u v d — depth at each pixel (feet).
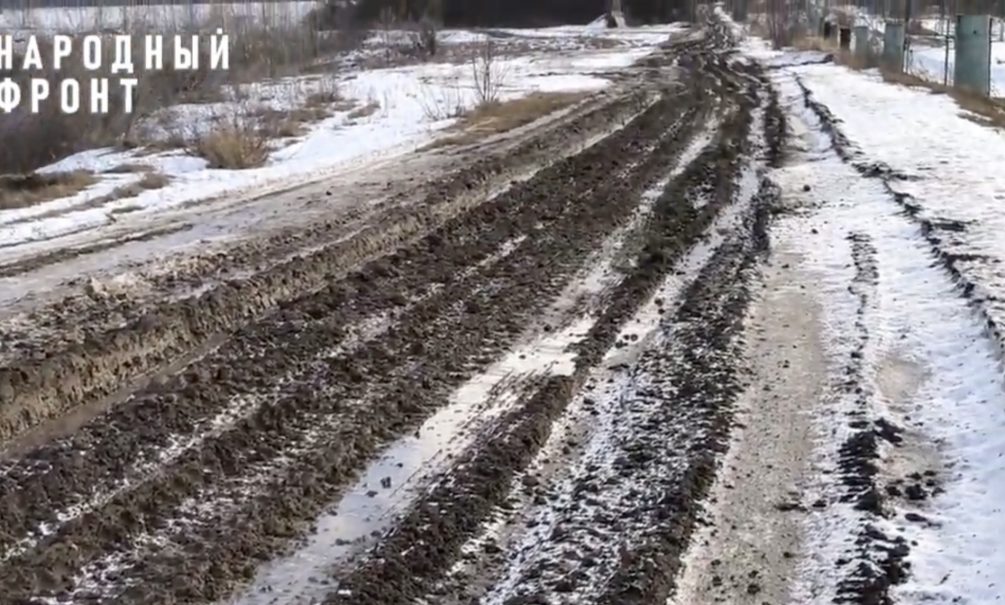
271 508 21.45
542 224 45.21
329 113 91.09
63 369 26.99
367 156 65.87
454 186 51.72
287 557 19.79
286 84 113.09
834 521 20.62
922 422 25.05
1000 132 70.33
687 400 26.43
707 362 28.86
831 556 19.45
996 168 55.62
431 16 236.02
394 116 87.97
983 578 18.39
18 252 40.60
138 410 25.59
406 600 18.35
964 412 25.32
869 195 49.96
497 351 30.42
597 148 64.90
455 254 40.45
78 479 22.33
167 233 43.50
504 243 42.14
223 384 27.37
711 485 22.08
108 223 46.42
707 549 19.83
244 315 33.27
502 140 69.46
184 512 21.24
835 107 84.48
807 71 124.67
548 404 26.32
